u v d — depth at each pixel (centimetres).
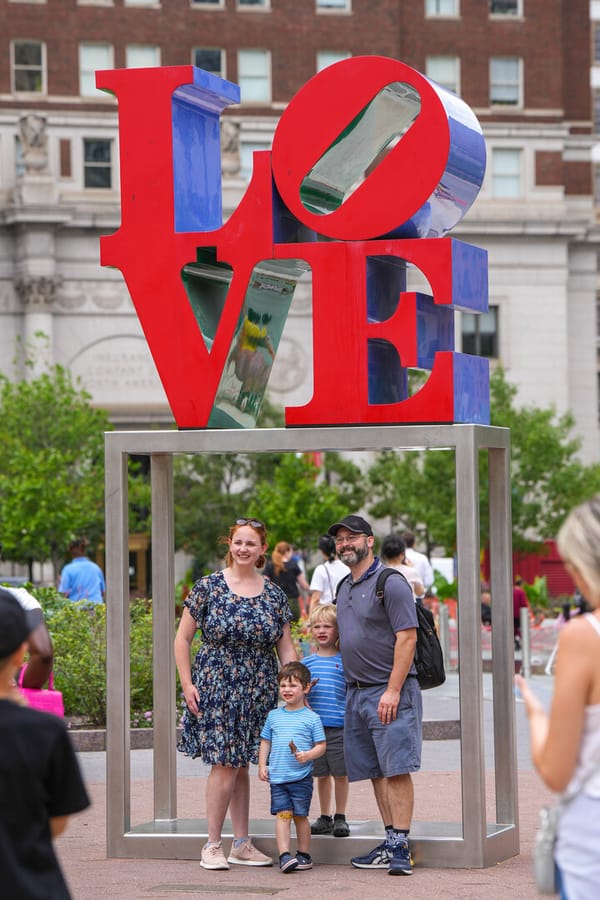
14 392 6338
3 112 6519
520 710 2025
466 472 1038
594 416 7131
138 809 1292
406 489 5581
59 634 1881
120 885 982
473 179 1099
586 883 514
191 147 1142
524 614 2630
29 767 502
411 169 1057
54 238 6438
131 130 1123
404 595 1017
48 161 6438
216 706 1044
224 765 1042
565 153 7225
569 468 5600
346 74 1077
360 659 1033
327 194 1144
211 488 5538
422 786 1422
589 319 7131
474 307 1098
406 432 1052
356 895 936
